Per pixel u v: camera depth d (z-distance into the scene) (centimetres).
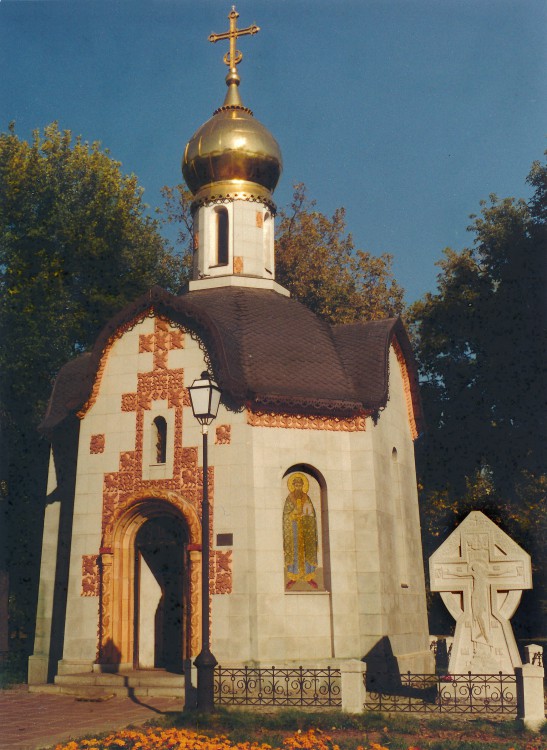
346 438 2334
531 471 3469
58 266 3234
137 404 2319
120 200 3556
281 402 2222
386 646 2177
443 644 2719
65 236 3300
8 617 3109
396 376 2697
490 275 3606
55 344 3106
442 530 3675
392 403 2619
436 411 3672
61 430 2550
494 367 3428
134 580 2291
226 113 2853
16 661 2730
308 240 4475
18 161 3256
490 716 1573
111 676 2105
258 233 2762
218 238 2808
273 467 2212
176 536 2294
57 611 2455
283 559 2172
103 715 1758
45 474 3197
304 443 2267
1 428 3106
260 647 2069
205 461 1739
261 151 2770
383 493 2372
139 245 3762
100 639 2203
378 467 2356
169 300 2316
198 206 2803
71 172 3606
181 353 2305
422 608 2591
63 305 3256
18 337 3044
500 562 1783
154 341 2342
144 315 2369
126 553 2273
